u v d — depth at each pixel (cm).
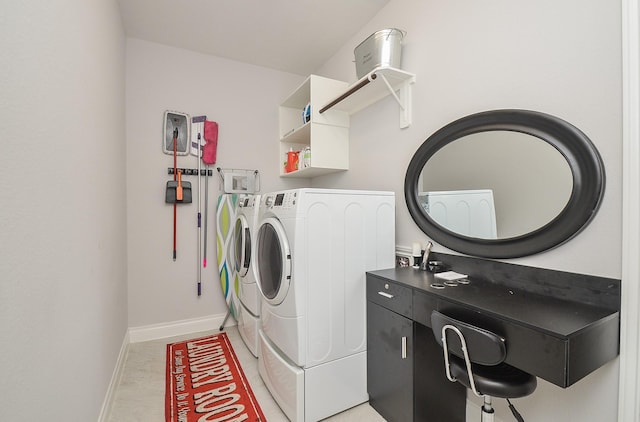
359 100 232
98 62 147
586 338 90
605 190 109
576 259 117
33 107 75
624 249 103
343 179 271
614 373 105
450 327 104
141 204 261
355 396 166
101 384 145
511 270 137
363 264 172
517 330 96
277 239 164
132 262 257
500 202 141
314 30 251
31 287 74
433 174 175
